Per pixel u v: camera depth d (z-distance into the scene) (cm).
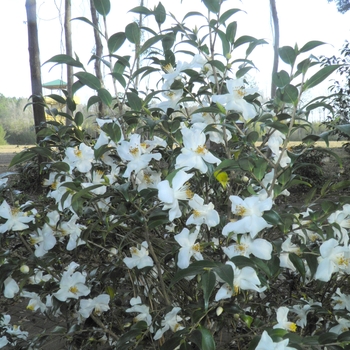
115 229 172
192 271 111
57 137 165
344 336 118
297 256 134
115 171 163
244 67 149
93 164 165
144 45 144
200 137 130
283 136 150
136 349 146
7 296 158
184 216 171
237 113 136
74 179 144
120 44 145
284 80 124
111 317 186
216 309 136
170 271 170
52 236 159
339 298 170
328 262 130
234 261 116
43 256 163
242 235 125
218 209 182
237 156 147
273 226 149
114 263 167
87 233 150
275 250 141
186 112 166
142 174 160
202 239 173
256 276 124
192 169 139
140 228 164
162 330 150
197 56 153
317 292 172
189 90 159
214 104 140
